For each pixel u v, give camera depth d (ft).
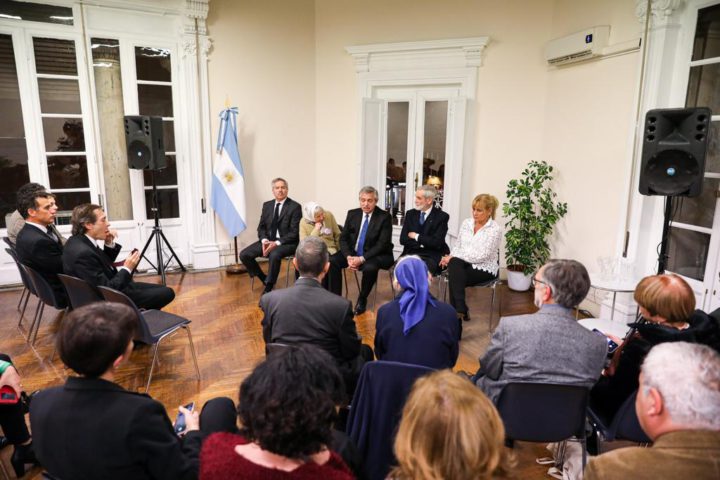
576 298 6.18
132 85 16.72
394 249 20.49
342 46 19.19
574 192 15.15
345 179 20.11
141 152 15.66
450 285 12.98
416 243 14.38
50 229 11.71
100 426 4.02
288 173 19.88
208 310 14.23
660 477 3.19
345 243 14.58
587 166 14.51
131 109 16.84
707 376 3.27
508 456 3.34
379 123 19.25
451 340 7.22
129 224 17.57
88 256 9.93
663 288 6.44
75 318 4.20
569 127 15.29
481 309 14.71
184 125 17.58
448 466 3.08
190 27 16.79
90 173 16.74
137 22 16.46
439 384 3.42
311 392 3.37
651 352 3.64
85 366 4.11
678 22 11.37
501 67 16.99
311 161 20.31
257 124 18.83
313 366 3.55
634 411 6.19
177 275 17.75
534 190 16.69
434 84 18.22
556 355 6.13
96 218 10.25
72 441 4.04
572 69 15.07
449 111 18.21
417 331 7.07
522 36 16.56
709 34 10.82
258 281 17.07
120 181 17.31
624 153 13.00
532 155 16.99
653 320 6.69
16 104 15.46
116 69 16.55
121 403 4.15
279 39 18.71
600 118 13.89
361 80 18.97
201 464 3.48
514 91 16.94
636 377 6.48
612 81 13.37
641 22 11.97
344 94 19.49
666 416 3.35
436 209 14.65
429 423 3.17
